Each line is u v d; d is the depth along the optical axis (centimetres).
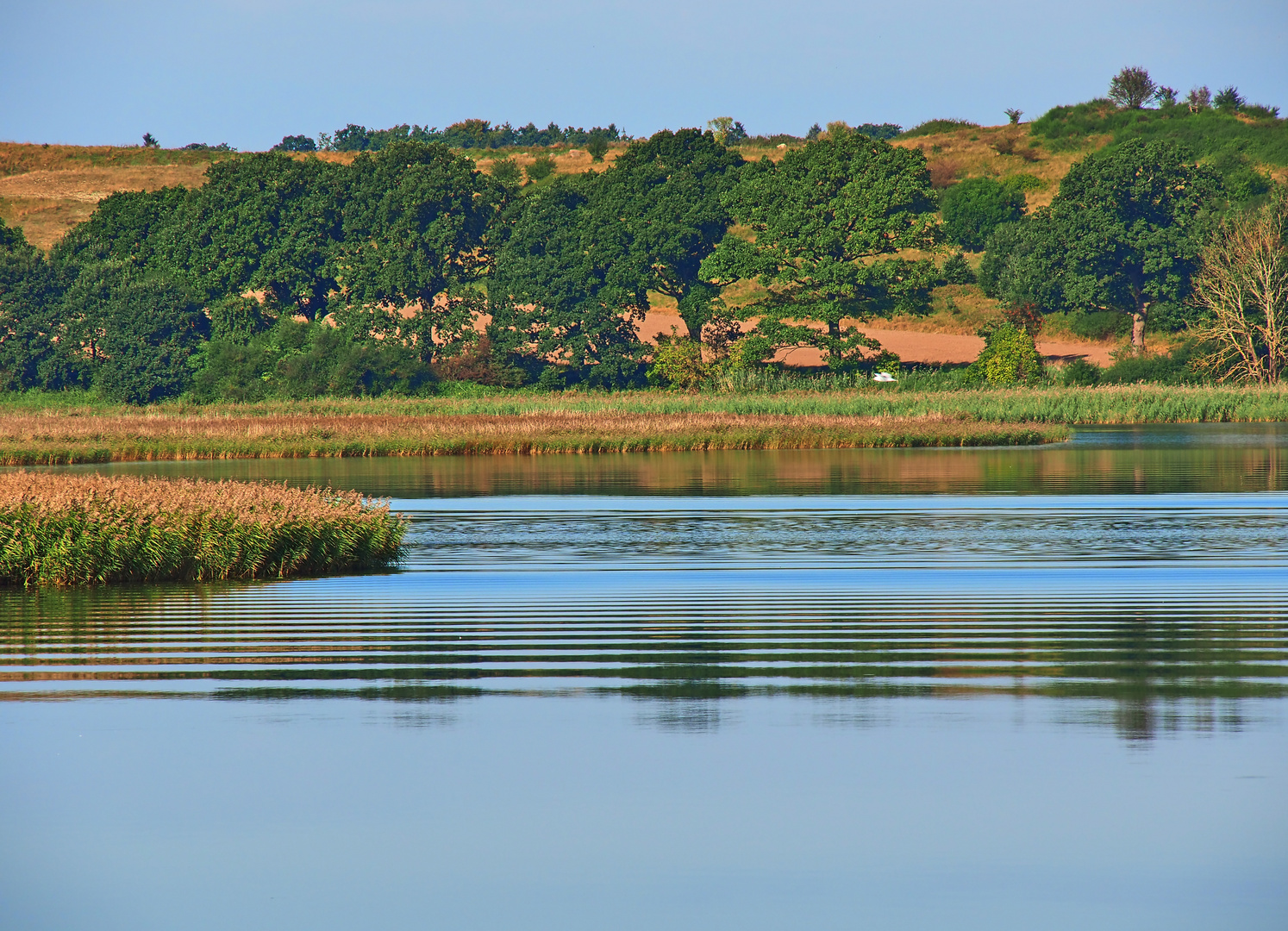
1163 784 2973
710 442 18650
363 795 2959
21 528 6450
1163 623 5144
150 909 2377
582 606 5709
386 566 7169
